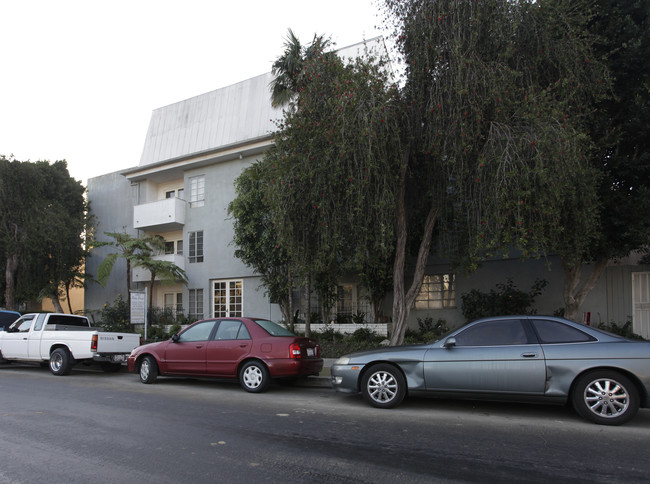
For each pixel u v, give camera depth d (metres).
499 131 8.59
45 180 22.67
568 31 9.40
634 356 6.32
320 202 9.39
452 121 8.90
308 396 8.73
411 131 9.80
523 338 6.90
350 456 5.03
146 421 6.63
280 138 10.59
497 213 8.21
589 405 6.41
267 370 8.97
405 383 7.37
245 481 4.32
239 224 16.39
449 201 10.55
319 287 14.89
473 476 4.43
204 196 20.81
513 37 9.17
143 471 4.58
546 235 8.91
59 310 24.00
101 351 11.59
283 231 10.13
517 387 6.68
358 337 14.52
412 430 6.10
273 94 16.06
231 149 19.59
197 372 9.57
